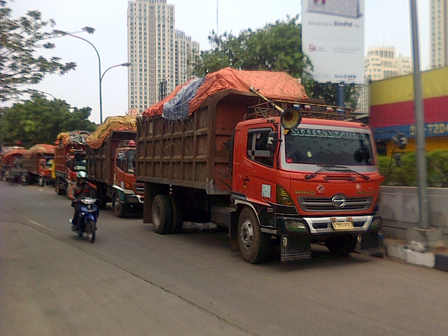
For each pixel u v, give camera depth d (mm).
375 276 6805
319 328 4660
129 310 5348
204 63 18109
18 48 14961
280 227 6895
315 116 7898
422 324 4746
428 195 8070
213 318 5023
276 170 7000
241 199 7898
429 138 13641
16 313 5305
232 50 17969
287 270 7270
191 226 12750
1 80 15000
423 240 7605
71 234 11281
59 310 5387
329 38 14625
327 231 7020
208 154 8609
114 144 16375
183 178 9945
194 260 8133
